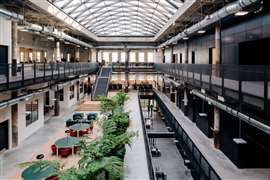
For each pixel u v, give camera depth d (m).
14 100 15.01
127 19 40.72
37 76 17.14
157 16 34.31
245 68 11.50
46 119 25.81
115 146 11.16
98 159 8.41
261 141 13.57
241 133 14.83
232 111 12.07
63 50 42.44
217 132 17.44
